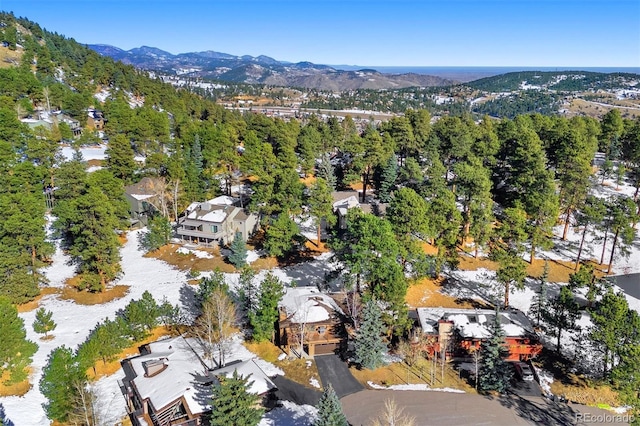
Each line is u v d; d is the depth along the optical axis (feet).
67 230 191.31
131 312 131.13
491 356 119.24
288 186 205.36
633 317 112.27
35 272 160.15
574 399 115.24
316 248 202.90
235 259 183.52
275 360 129.70
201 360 122.31
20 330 113.09
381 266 132.77
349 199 236.63
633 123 304.50
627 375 105.19
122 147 240.32
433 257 170.19
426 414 108.17
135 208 227.40
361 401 112.88
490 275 179.93
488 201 183.11
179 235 214.48
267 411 108.68
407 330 137.28
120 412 106.63
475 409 110.52
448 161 274.16
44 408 107.04
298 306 138.10
